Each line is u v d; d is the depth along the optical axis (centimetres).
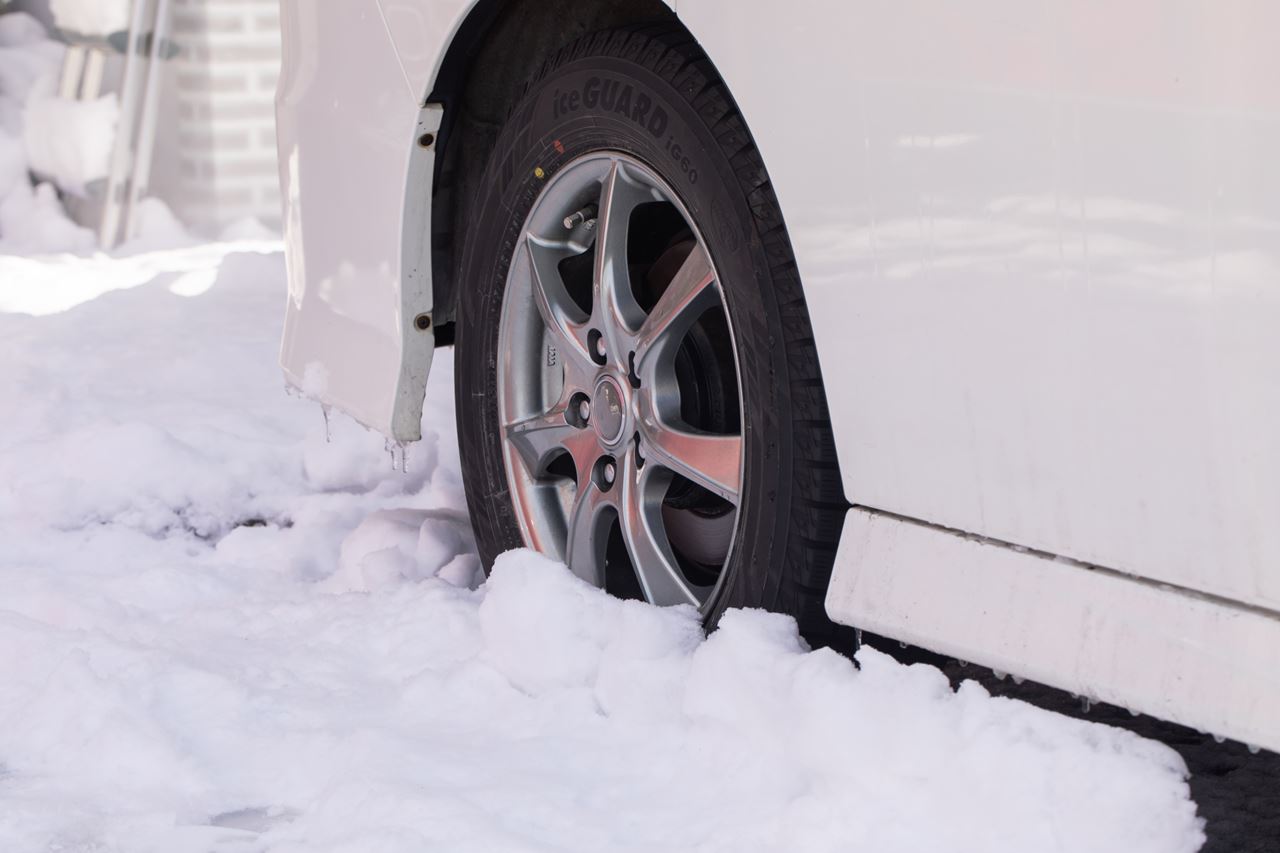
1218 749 209
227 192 826
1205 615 155
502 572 244
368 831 188
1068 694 223
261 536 351
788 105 190
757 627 205
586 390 247
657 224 263
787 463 205
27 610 292
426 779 204
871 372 185
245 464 403
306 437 425
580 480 250
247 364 514
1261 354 146
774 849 178
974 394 173
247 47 819
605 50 234
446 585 288
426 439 404
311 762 216
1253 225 145
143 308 605
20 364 514
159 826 200
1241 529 151
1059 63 158
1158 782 163
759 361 208
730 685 202
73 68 852
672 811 192
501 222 262
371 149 277
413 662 254
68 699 231
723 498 235
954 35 168
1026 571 172
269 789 212
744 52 195
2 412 455
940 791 175
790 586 207
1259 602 151
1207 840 184
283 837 195
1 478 390
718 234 213
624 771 204
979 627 175
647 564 236
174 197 824
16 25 895
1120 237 156
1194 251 150
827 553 204
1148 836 163
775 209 203
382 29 270
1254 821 188
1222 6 145
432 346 277
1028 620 170
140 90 818
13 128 867
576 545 252
